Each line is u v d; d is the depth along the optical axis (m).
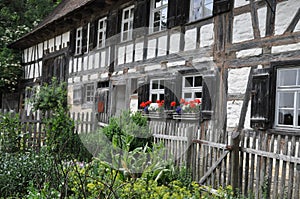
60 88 11.96
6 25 20.78
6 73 19.22
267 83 6.67
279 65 6.50
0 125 7.08
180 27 8.74
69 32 15.10
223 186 5.01
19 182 4.65
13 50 20.25
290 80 6.47
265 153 4.54
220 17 7.75
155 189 4.10
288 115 6.56
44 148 6.35
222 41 7.66
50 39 17.00
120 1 11.41
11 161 5.04
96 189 3.84
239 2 7.36
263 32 6.84
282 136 6.36
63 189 3.12
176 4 8.96
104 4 11.95
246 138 5.04
